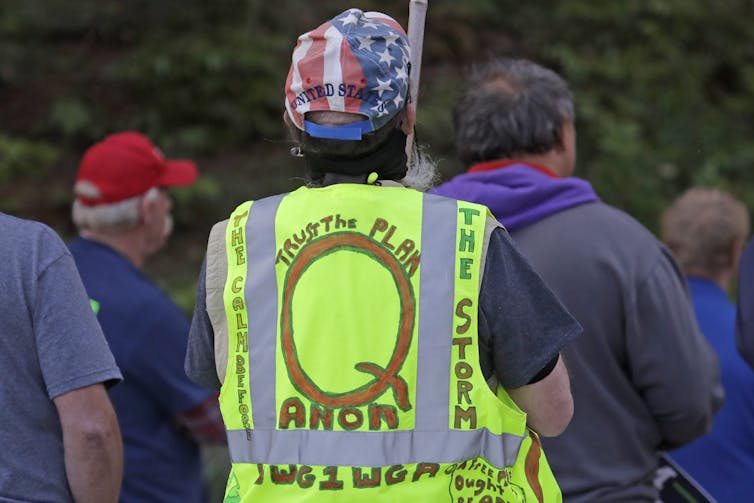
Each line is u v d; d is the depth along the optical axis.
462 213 4.82
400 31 4.93
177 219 19.88
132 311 8.64
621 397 6.81
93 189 8.99
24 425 5.69
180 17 22.45
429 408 4.65
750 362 7.20
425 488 4.60
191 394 8.80
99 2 22.62
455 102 7.63
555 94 7.21
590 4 25.44
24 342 5.73
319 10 23.75
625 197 22.30
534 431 5.07
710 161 23.48
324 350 4.69
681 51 25.52
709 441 8.52
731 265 9.27
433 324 4.68
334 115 4.76
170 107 21.47
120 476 6.01
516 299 4.74
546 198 6.88
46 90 21.48
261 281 4.83
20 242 5.82
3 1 22.30
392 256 4.75
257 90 21.80
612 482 6.77
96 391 5.84
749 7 26.59
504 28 24.86
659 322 6.67
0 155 19.98
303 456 4.65
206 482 12.53
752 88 25.42
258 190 20.48
